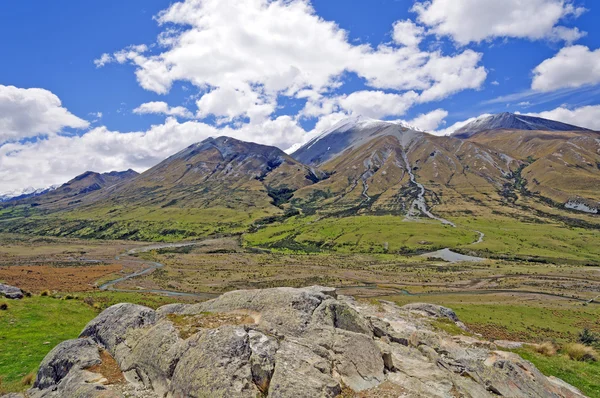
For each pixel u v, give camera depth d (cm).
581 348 3069
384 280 12681
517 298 9850
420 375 1938
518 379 2038
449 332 3161
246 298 2562
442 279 12825
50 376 2086
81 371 1975
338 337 2075
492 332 6347
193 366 1711
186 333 2056
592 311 8381
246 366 1683
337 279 12781
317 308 2402
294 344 1973
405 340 2433
